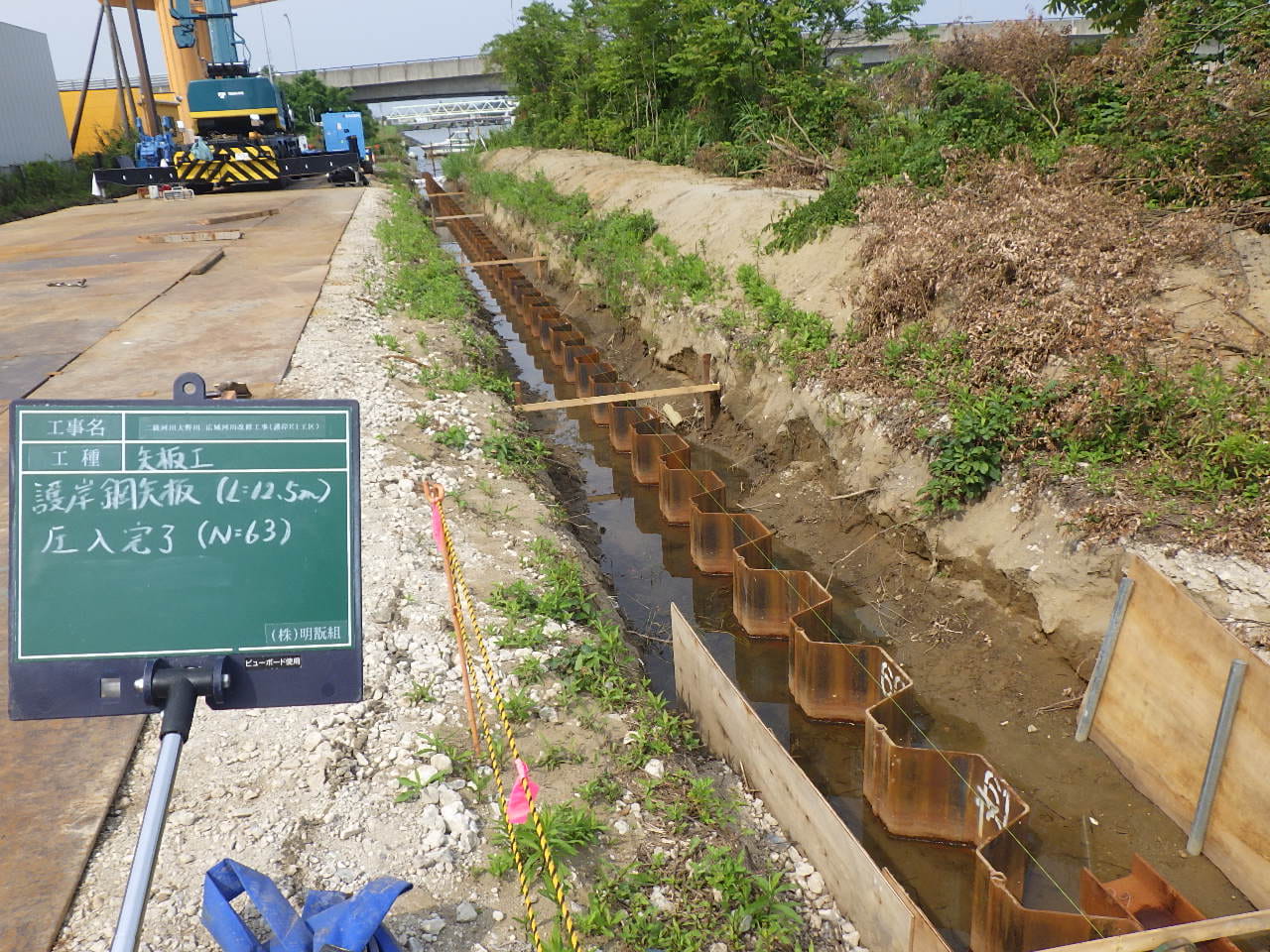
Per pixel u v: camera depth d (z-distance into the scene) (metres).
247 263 18.66
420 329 14.28
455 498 8.69
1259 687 5.04
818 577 8.97
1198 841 5.46
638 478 11.72
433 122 132.62
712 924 4.46
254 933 3.82
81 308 14.69
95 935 3.89
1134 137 11.35
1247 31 10.73
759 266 13.80
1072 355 8.34
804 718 7.26
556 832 4.66
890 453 9.05
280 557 3.30
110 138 45.78
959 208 11.05
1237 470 6.96
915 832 5.92
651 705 6.32
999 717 6.81
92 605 3.17
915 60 16.84
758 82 23.75
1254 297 8.47
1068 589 6.89
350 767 5.09
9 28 36.16
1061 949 4.16
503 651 6.36
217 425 3.28
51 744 5.08
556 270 22.00
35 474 3.15
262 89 33.56
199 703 5.55
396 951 3.69
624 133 31.11
